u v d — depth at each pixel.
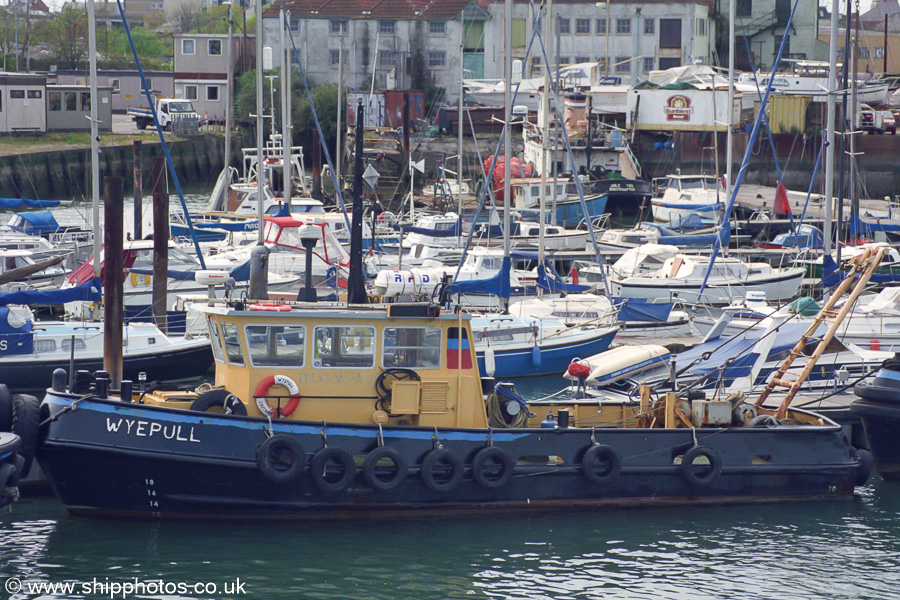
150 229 155.38
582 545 57.34
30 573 51.84
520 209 184.38
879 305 101.50
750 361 85.00
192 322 99.19
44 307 118.31
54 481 56.22
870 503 65.62
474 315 100.44
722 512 62.47
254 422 55.62
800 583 53.75
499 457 58.81
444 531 58.03
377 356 58.41
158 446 54.75
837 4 126.75
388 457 57.09
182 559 53.88
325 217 151.50
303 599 50.62
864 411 70.56
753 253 152.62
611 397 77.94
